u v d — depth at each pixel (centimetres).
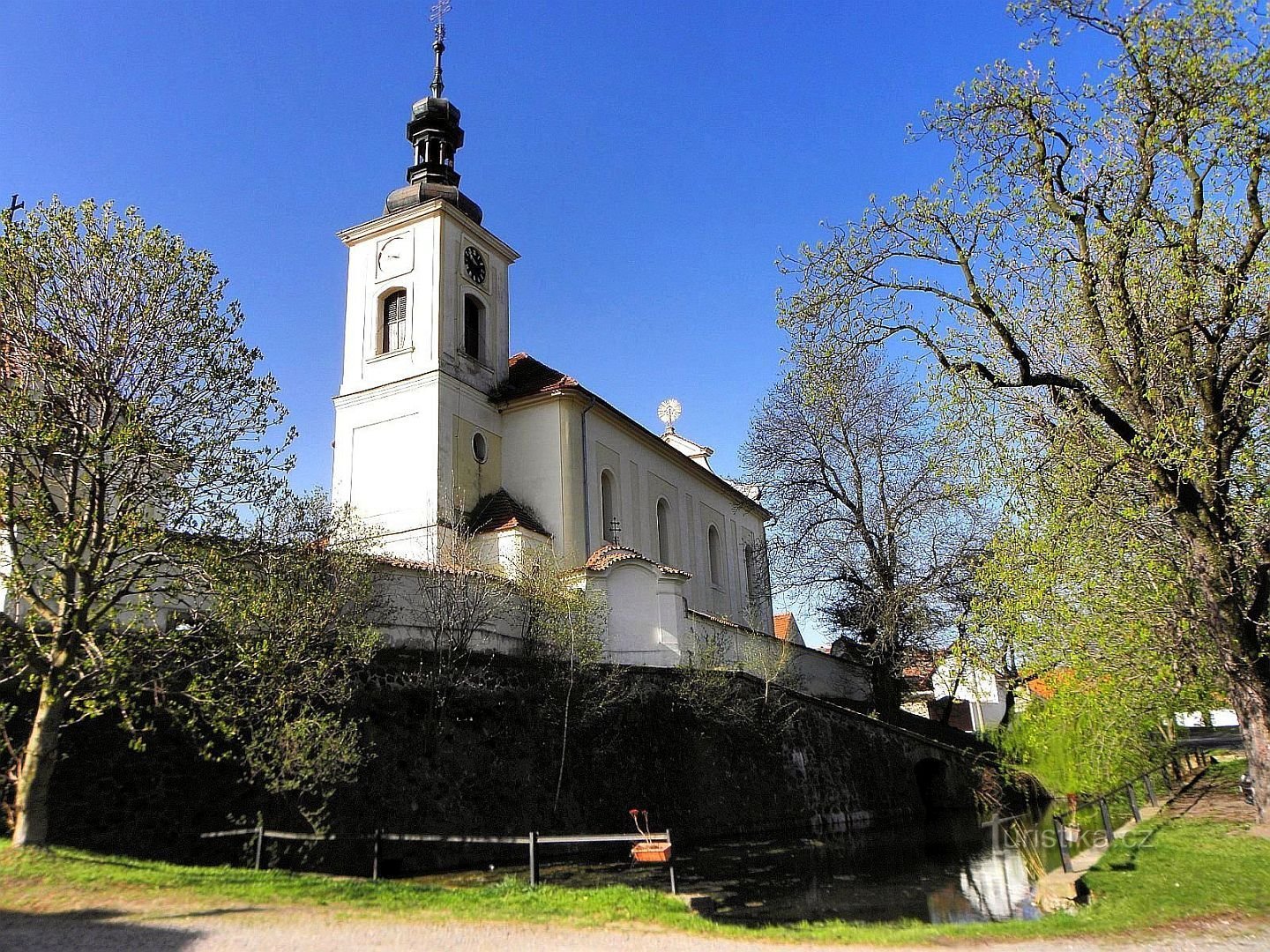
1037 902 1496
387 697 1970
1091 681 1744
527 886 1412
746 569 5200
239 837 1641
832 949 1038
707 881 1895
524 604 2530
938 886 1872
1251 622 1492
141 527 1404
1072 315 1711
